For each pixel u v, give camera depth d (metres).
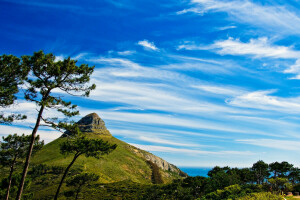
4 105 21.25
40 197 65.31
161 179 160.88
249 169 92.62
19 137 31.80
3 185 32.53
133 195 73.00
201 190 71.31
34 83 21.02
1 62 19.81
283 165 90.00
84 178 52.06
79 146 29.14
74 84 22.86
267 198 34.56
